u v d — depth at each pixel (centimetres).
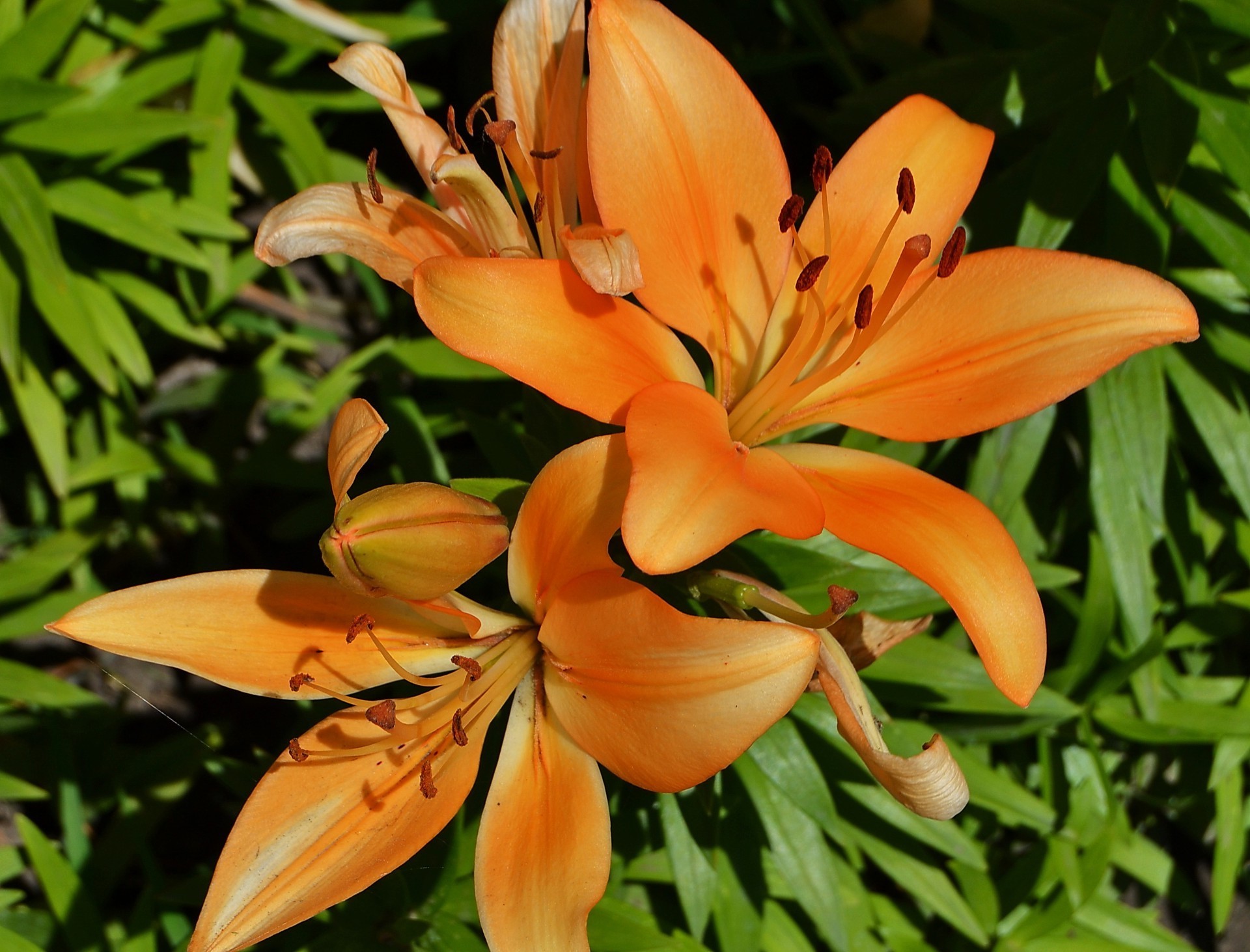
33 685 59
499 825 46
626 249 44
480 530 44
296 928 55
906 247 46
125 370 65
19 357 60
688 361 47
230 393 65
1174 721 60
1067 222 56
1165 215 56
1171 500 60
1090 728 60
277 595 47
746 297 49
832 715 54
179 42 63
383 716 46
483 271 45
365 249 48
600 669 45
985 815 61
